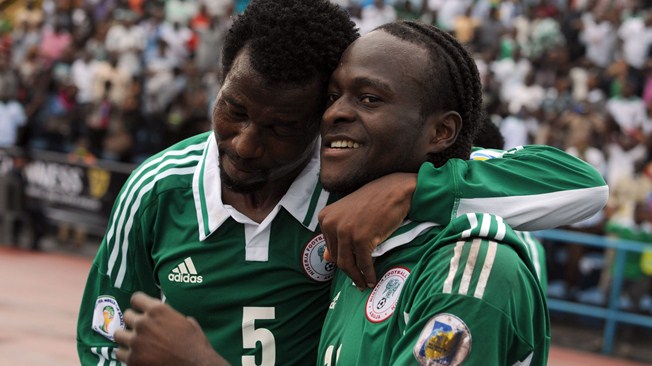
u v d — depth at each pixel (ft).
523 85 30.78
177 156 7.20
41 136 33.88
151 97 32.55
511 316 5.39
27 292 24.16
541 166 6.31
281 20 6.05
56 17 42.16
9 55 41.68
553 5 33.65
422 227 6.03
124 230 7.07
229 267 6.86
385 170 6.10
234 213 6.84
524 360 5.59
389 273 6.00
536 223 6.16
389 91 5.89
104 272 7.14
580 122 27.86
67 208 29.53
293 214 6.87
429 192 5.98
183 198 7.01
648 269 22.02
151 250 7.11
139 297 5.44
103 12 40.68
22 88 35.55
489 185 6.07
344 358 5.94
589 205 6.26
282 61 5.98
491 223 5.61
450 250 5.59
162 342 5.29
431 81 5.99
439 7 35.45
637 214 24.17
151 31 36.76
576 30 32.45
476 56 31.86
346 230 5.92
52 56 39.55
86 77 35.22
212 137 7.18
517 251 5.67
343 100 6.01
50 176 29.81
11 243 30.48
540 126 29.01
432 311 5.42
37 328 20.47
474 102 6.37
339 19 6.25
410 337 5.50
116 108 32.94
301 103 6.14
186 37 36.24
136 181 7.12
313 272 6.91
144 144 32.30
